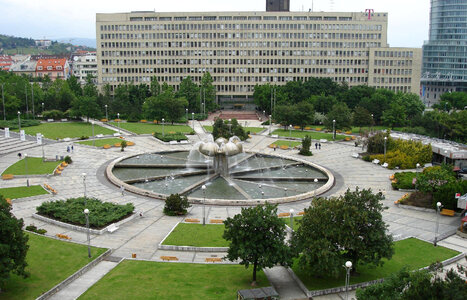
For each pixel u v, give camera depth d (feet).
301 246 135.44
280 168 312.50
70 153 345.51
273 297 124.26
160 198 233.35
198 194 245.04
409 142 333.21
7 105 481.05
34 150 351.67
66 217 189.88
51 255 154.20
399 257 161.48
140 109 567.18
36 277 137.49
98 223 184.03
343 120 448.24
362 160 339.77
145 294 127.54
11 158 320.70
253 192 250.98
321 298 130.62
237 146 276.82
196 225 190.29
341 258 135.74
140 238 176.86
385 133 353.31
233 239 135.44
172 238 173.78
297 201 234.38
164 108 517.55
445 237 184.03
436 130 435.53
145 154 348.38
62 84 627.05
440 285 112.27
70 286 133.59
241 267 150.10
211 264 152.05
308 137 359.66
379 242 136.15
